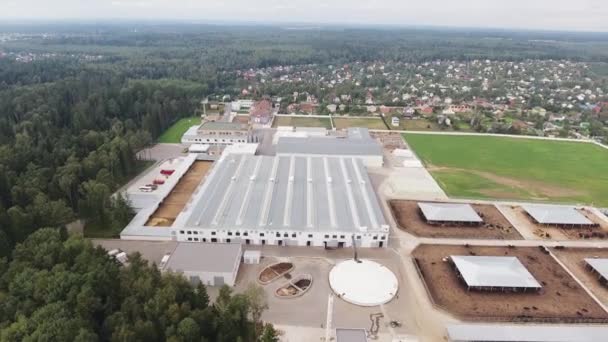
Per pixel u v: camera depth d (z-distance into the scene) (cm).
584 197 11856
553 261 8456
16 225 7794
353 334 6006
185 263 7388
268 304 6850
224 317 5731
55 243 6950
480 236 9331
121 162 12319
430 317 6700
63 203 8838
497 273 7475
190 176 12588
